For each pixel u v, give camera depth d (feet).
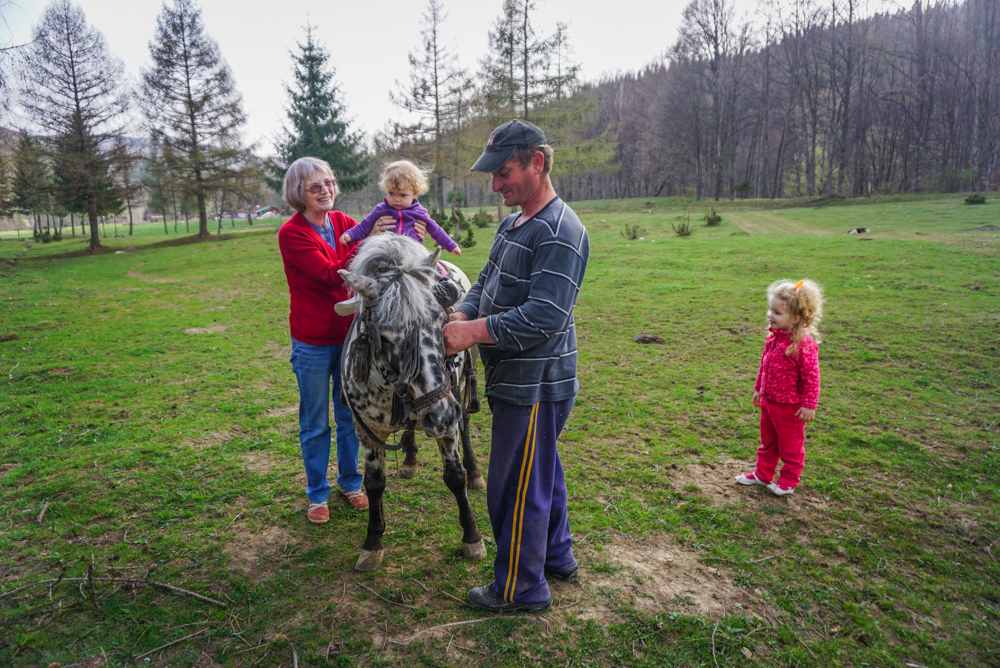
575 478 12.66
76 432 16.15
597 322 28.50
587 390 18.69
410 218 12.23
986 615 8.23
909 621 8.14
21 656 7.69
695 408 16.75
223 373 22.27
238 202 132.98
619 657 7.48
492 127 94.89
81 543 10.52
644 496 11.85
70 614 8.52
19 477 13.24
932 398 16.66
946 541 10.01
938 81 155.74
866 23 160.56
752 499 11.62
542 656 7.55
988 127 146.72
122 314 36.94
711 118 187.01
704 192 194.80
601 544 10.09
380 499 9.58
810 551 9.85
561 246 7.40
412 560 9.84
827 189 171.42
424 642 7.87
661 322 27.94
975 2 160.66
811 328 11.09
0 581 9.36
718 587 8.91
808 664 7.38
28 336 30.45
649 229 87.71
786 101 188.75
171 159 109.50
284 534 10.80
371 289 7.97
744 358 21.63
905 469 12.59
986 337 21.91
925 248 45.37
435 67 99.50
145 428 16.38
